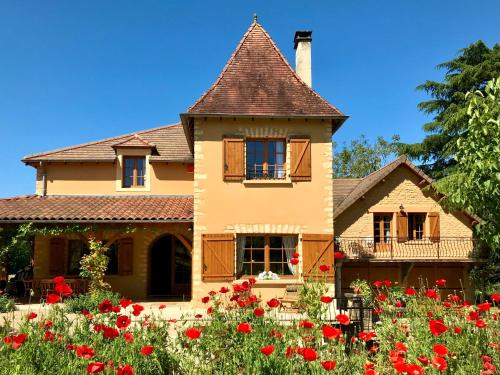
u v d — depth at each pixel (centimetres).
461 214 1997
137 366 456
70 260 1909
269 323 554
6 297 1568
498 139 1012
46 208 1728
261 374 444
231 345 508
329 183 1591
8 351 457
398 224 1970
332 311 1331
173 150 2102
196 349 513
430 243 1969
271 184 1584
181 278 2038
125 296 1894
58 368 438
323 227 1573
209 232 1558
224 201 1570
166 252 2047
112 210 1722
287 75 1739
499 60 2845
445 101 3120
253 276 1566
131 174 2059
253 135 1600
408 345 500
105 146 2136
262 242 1591
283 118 1592
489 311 570
